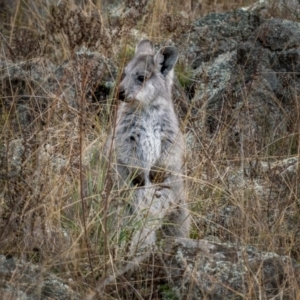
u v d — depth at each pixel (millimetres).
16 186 25078
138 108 28703
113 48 37188
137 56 29781
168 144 28750
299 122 33344
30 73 33469
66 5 40406
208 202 28500
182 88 36594
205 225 28203
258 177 29953
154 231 26781
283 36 37344
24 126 31781
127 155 28297
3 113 31781
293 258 25828
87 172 27391
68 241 24797
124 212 27219
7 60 37156
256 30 37906
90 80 30234
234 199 27375
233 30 40938
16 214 24156
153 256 24078
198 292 22922
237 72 36750
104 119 31281
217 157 30172
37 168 25953
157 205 27891
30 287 22016
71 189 26594
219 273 23453
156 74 29469
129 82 29000
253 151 31312
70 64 32188
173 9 44219
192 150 30672
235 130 32906
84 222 23922
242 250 23906
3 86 33906
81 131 25484
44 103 32031
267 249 25469
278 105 35344
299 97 35188
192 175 28844
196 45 40031
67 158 27672
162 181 27906
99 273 23828
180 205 27156
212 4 45375
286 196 28641
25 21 44344
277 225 26625
